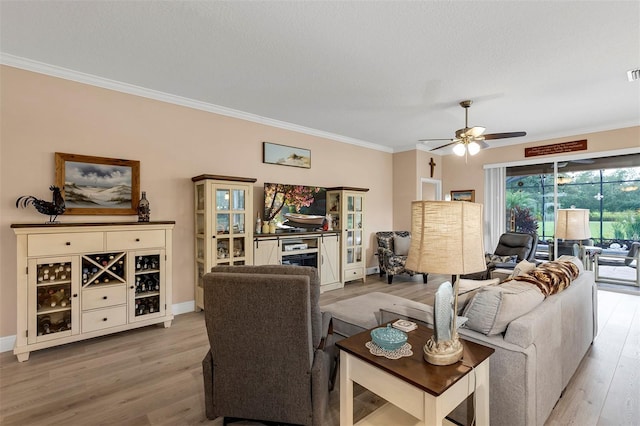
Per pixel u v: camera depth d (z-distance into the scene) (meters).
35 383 2.33
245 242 4.04
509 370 1.63
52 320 2.90
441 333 1.45
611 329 3.38
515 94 3.70
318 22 2.34
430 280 5.90
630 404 2.07
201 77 3.31
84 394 2.20
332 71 3.14
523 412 1.59
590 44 2.60
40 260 2.71
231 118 4.36
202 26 2.40
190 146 3.98
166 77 3.32
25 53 2.82
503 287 1.96
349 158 5.99
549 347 1.85
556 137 5.46
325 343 1.99
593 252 5.27
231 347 1.74
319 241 5.03
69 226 2.84
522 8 2.15
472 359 1.47
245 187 4.03
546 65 2.98
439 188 6.98
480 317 1.77
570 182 5.48
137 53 2.81
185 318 3.74
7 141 2.88
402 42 2.60
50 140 3.07
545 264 2.66
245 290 1.64
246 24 2.37
